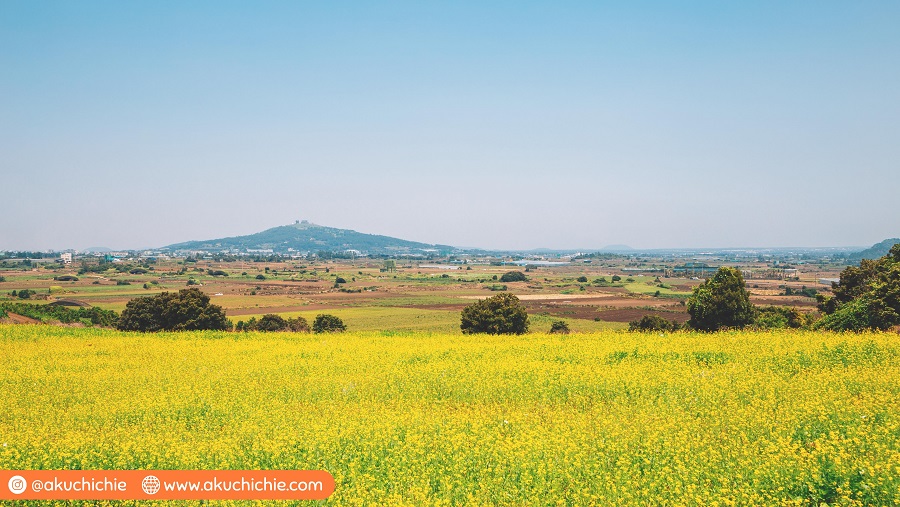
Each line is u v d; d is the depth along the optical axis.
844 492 11.38
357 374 26.61
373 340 42.72
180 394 23.14
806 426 15.47
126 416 20.11
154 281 192.38
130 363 32.22
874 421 15.73
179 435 17.50
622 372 23.86
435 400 21.31
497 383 22.94
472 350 32.84
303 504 12.40
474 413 18.69
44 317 80.19
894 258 46.03
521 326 56.91
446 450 15.09
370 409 20.00
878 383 19.33
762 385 20.03
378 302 136.12
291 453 15.34
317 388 23.47
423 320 100.50
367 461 14.66
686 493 11.91
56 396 23.50
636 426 16.36
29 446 16.56
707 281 48.72
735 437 15.24
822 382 19.92
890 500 11.23
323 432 16.52
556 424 16.86
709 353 26.73
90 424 19.27
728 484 12.36
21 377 27.75
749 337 31.00
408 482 13.38
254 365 30.27
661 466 13.51
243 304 129.12
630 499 11.92
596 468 13.33
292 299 142.38
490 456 14.52
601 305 122.12
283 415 19.14
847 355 24.30
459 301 139.12
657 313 104.94
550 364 26.62
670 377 22.34
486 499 12.38
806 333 32.19
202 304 63.66
